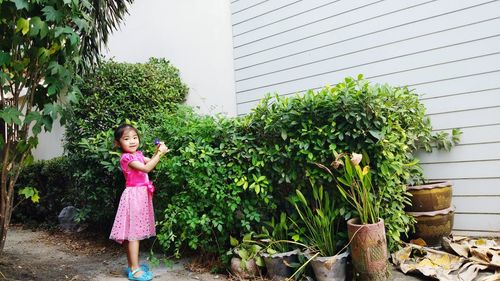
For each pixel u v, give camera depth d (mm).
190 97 5871
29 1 2506
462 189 3641
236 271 2949
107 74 4793
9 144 2779
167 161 3318
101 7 4352
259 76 5027
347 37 4281
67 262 3695
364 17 4168
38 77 2781
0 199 2936
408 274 2844
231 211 3086
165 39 6320
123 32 7051
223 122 3314
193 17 5875
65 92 2943
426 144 3748
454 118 3670
